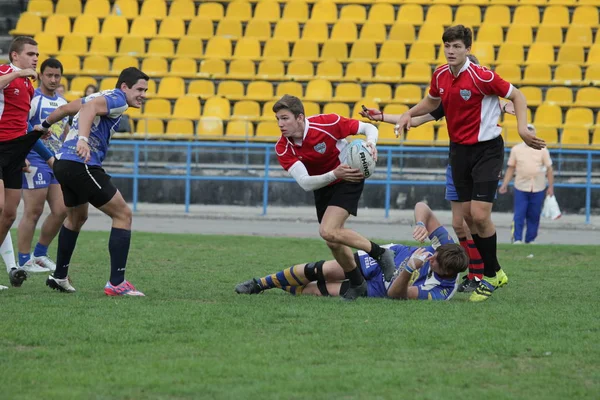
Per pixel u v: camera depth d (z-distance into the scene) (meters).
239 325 22.69
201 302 26.36
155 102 77.06
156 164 69.88
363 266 27.67
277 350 19.94
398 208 69.06
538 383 17.50
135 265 35.94
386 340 21.05
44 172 33.91
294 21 83.06
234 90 78.50
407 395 16.45
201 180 70.56
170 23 84.44
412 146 70.88
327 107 75.44
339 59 80.25
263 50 82.25
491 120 27.66
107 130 26.94
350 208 25.72
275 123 73.94
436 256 27.38
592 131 72.81
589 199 64.31
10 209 28.83
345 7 84.31
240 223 62.31
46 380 17.30
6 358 19.00
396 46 80.62
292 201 70.31
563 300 28.44
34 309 24.56
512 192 68.44
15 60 28.70
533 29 82.12
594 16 82.12
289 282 28.22
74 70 80.25
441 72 28.03
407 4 83.94
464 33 27.11
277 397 16.23
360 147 25.16
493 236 27.92
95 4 86.62
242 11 85.50
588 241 54.28
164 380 17.28
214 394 16.42
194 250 41.84
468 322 23.47
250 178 67.94
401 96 76.56
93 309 24.66
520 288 31.47
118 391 16.61
